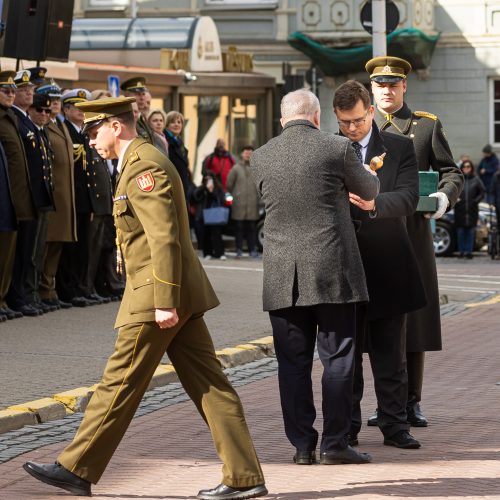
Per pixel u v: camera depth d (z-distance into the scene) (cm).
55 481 1504
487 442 1823
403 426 1795
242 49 7288
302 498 1513
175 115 3541
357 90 1767
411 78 7262
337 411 1672
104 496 1543
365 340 1852
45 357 2453
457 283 4366
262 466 1686
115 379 1497
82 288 3173
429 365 2556
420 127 1961
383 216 1736
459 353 2717
